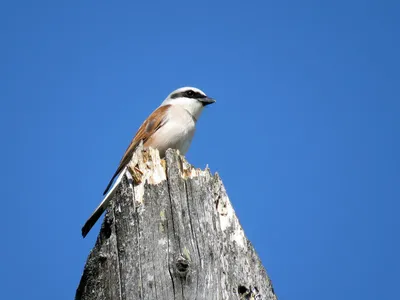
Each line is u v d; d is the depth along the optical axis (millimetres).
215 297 8359
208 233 8883
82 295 9281
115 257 8812
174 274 8398
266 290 9336
